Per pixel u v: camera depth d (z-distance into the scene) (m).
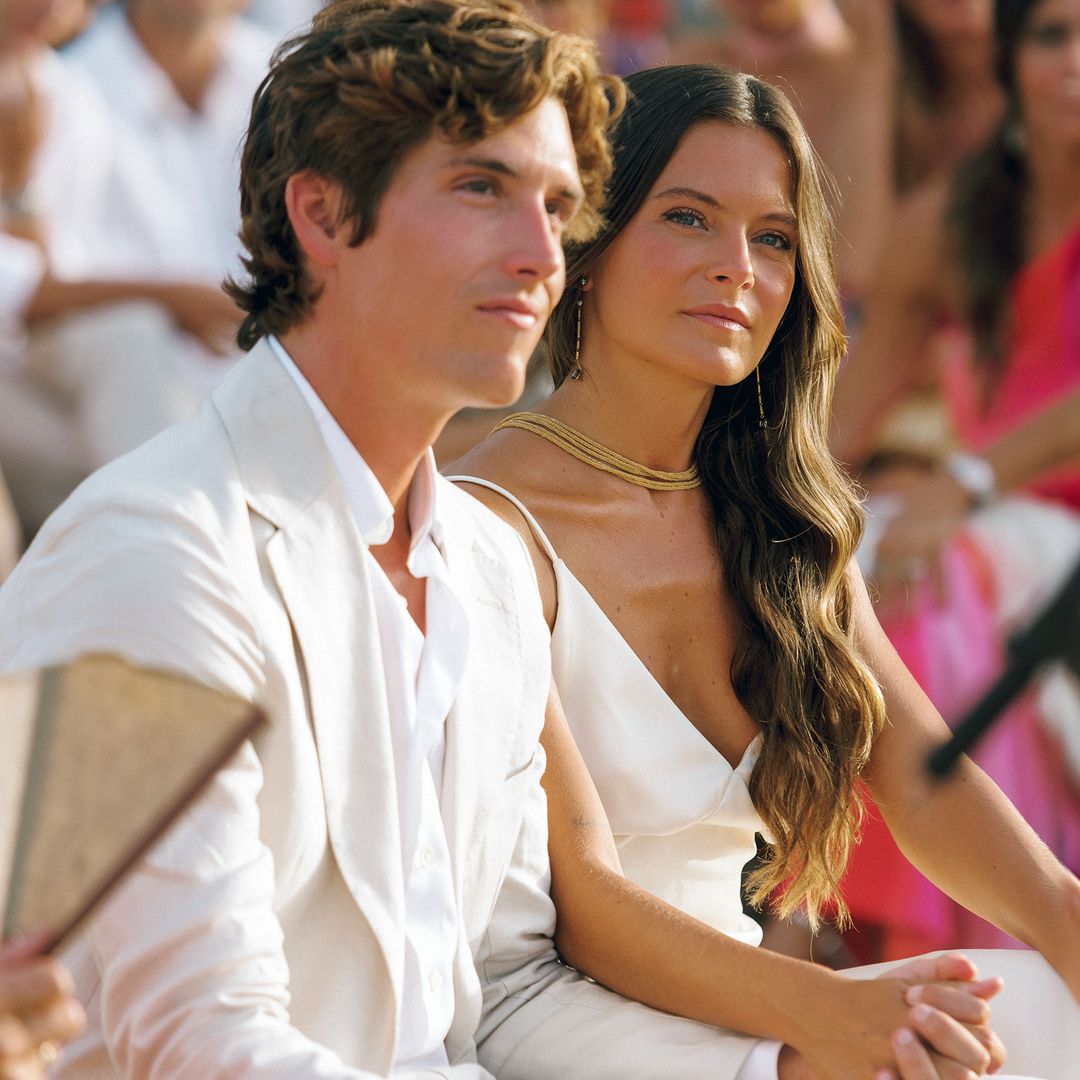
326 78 7.56
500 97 7.46
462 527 8.79
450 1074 7.93
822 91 20.69
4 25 18.08
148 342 17.22
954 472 16.06
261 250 7.92
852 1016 8.20
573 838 9.12
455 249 7.46
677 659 10.05
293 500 7.67
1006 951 9.54
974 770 10.13
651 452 10.12
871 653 10.58
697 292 9.61
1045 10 16.55
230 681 7.14
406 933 7.83
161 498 7.33
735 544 10.19
